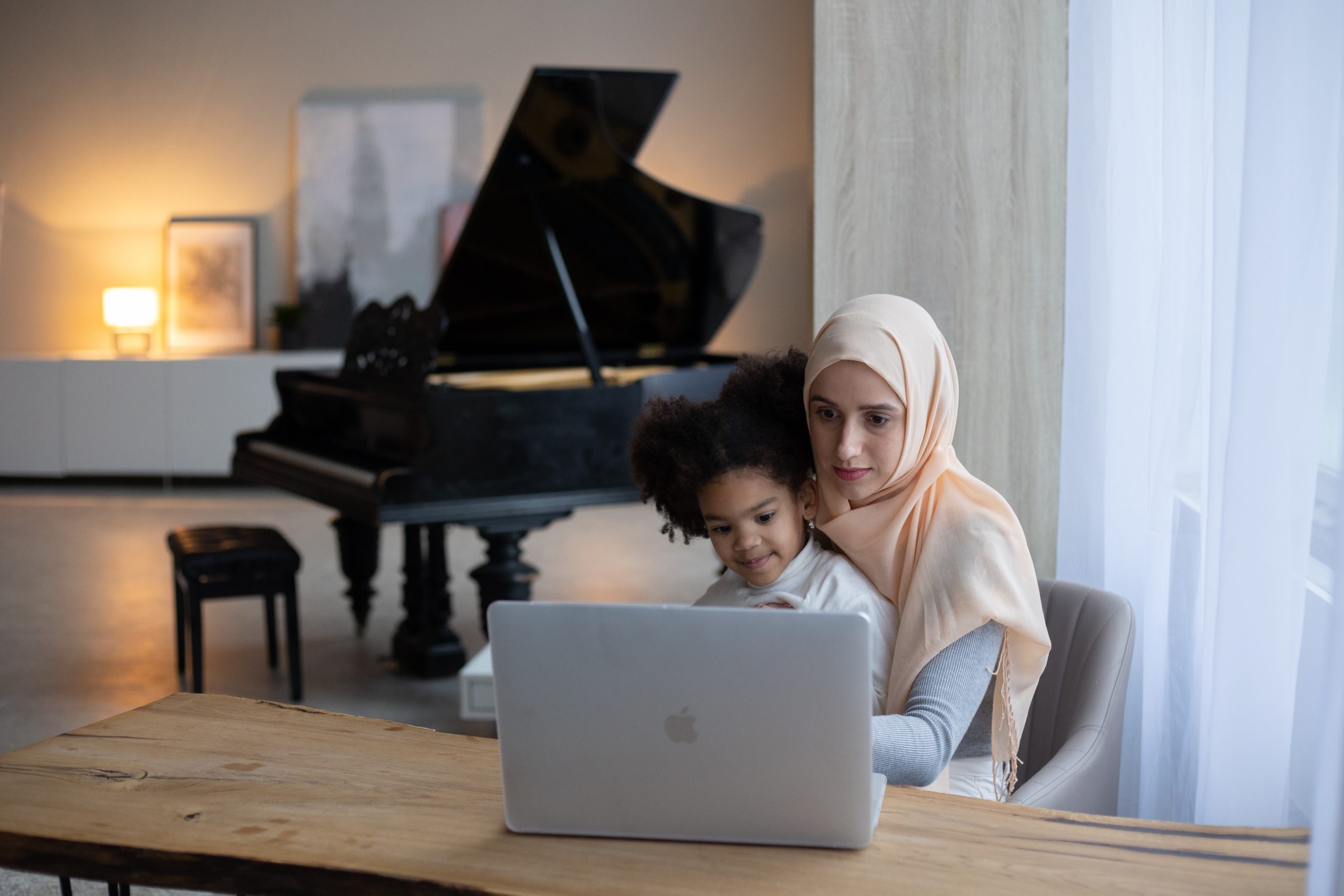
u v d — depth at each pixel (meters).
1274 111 1.48
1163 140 1.91
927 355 1.45
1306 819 1.62
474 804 1.24
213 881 1.13
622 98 3.88
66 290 7.77
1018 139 2.22
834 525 1.50
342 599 5.07
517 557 3.73
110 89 7.61
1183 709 1.98
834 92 2.24
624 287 4.65
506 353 4.81
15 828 1.19
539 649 1.10
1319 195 1.49
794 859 1.11
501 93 7.46
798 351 1.59
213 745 1.41
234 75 7.54
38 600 4.93
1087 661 1.72
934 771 1.32
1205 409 1.92
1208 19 1.85
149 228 7.69
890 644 1.46
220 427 7.11
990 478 2.28
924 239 2.26
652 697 1.09
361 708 3.70
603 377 4.33
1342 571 1.07
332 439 4.28
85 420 7.15
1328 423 1.56
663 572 5.44
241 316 7.61
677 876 1.08
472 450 3.61
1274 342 1.51
